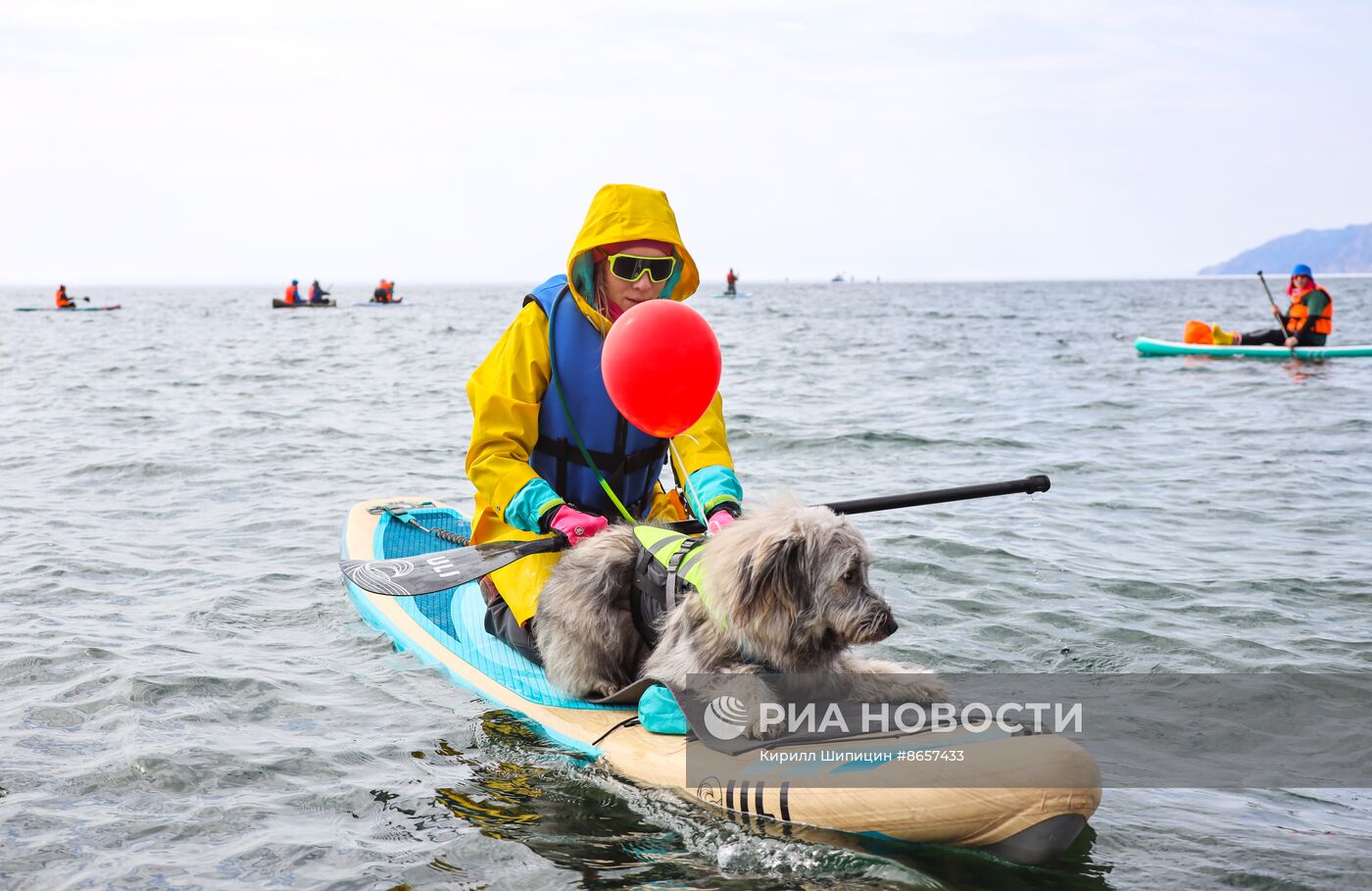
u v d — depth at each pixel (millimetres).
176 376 21203
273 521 8773
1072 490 9828
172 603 6652
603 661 4797
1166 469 10836
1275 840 3875
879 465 11141
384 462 11664
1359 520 8617
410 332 38406
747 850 3832
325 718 4973
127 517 8969
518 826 4020
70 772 4398
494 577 5441
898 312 58312
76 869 3686
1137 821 4012
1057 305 69250
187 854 3803
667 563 4504
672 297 5406
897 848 3766
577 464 5309
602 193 5098
